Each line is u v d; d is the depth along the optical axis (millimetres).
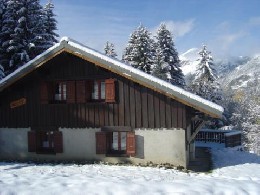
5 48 29250
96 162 18609
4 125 20375
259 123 44375
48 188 10867
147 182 11641
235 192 10500
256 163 19453
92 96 19266
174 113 17484
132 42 46281
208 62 42688
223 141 29094
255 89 62500
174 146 17500
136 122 18031
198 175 15773
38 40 29344
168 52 42062
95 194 10312
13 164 18531
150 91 17844
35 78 19656
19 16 28969
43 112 19625
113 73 18328
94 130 18797
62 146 19297
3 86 19391
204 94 41344
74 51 18016
